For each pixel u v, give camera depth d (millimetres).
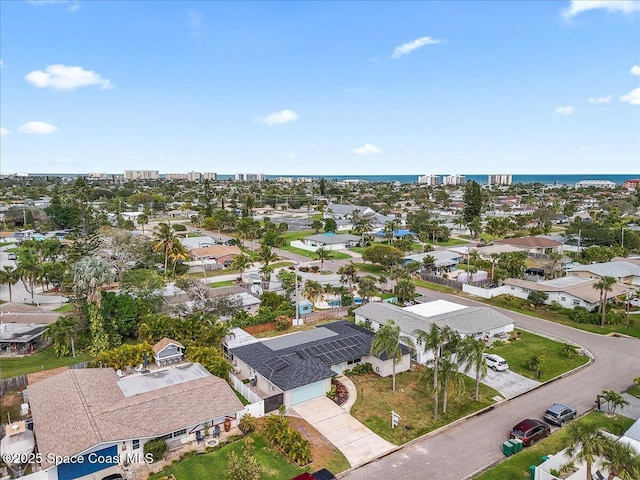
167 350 48594
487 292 77125
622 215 181375
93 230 96375
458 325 55625
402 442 35281
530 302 72312
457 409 40406
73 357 52125
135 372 46219
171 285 77188
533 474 30656
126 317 56062
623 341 57500
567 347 52375
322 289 72812
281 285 78375
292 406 40562
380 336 43094
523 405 41344
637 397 42625
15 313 62250
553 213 168500
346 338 51000
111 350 47500
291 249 124000
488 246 112625
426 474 31391
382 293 78625
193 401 36656
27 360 51344
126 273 68562
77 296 57500
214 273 94688
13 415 38656
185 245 114125
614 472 26406
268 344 50219
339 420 38344
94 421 32812
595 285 64062
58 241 100875
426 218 154375
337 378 46344
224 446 34344
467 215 156375
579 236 112312
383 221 160125
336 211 182000
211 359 45781
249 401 41406
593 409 40500
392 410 40062
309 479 28703
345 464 32406
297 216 198000
